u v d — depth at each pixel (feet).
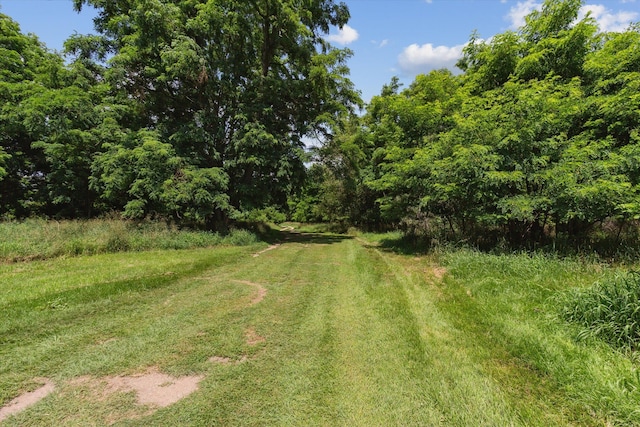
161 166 41.27
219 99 49.98
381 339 12.62
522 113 25.80
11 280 19.60
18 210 51.83
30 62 50.80
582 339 11.56
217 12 44.60
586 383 8.97
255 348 11.77
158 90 49.67
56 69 45.42
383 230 77.41
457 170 26.96
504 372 10.08
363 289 20.38
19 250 26.43
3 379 9.32
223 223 49.42
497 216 27.12
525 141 25.17
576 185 22.65
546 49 28.91
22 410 7.98
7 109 43.09
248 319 14.66
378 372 10.11
